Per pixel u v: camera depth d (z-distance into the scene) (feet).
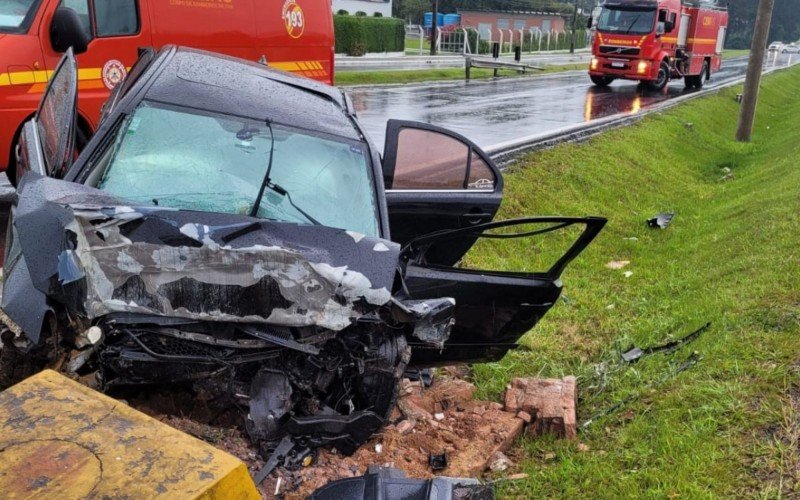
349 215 12.23
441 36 165.17
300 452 11.37
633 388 16.07
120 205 10.36
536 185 33.94
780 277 20.20
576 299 23.32
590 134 47.83
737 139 63.67
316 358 11.07
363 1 160.97
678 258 28.48
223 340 10.43
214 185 11.72
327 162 12.79
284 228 10.94
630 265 28.22
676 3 85.56
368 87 74.23
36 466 6.90
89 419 7.66
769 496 10.62
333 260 10.59
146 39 25.96
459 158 16.56
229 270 10.12
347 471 11.55
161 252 9.98
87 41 23.47
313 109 14.06
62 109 13.58
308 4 34.35
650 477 11.85
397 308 10.66
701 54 97.86
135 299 10.03
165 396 11.87
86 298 9.86
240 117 12.91
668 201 40.37
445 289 12.80
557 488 12.35
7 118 21.62
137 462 7.09
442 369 17.39
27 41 21.90
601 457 13.14
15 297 10.06
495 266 24.53
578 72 125.18
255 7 30.83
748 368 14.65
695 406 13.78
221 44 29.25
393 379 11.71
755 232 26.96
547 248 28.14
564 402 15.19
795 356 14.70
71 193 10.64
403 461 12.62
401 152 15.92
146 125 12.30
